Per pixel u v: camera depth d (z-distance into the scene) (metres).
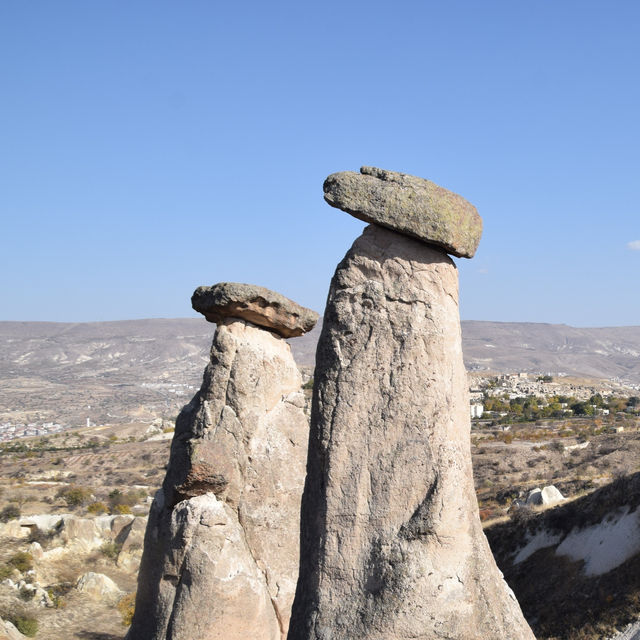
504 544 34.50
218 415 13.88
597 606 25.83
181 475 13.43
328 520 8.07
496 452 68.81
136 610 12.98
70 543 35.84
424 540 7.68
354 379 8.20
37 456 91.75
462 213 8.22
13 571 31.39
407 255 8.27
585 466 56.09
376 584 7.70
